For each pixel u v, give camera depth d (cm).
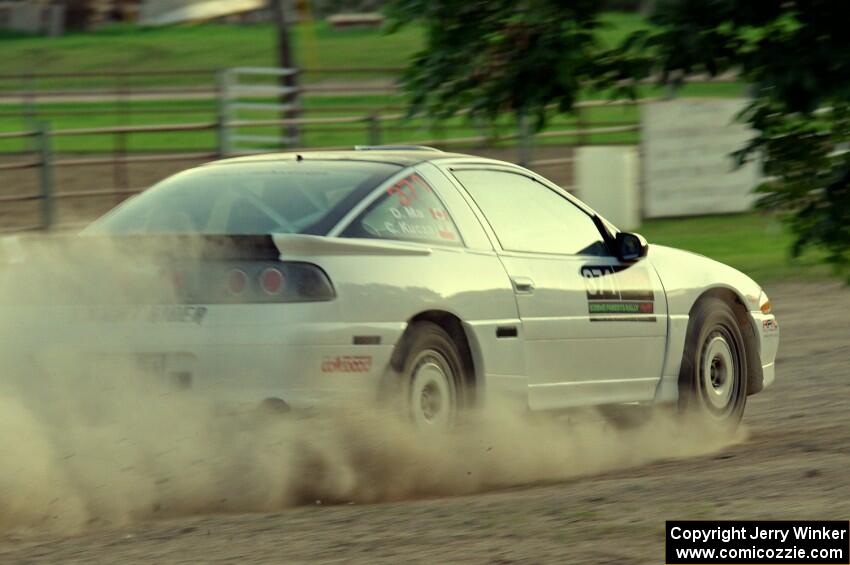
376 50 18675
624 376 2844
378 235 2403
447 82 3150
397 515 2058
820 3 2828
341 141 11088
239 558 1778
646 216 8400
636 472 2558
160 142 11681
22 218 7562
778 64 2844
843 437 2825
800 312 5097
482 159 2741
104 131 7431
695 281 3044
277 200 2459
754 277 6012
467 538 1862
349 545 1839
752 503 2045
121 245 2312
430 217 2528
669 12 2906
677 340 2972
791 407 3412
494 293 2548
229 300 2259
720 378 3073
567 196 2884
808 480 2214
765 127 3058
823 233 3089
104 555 1819
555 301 2678
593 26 3061
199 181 2603
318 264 2280
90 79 18225
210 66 18962
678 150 8450
